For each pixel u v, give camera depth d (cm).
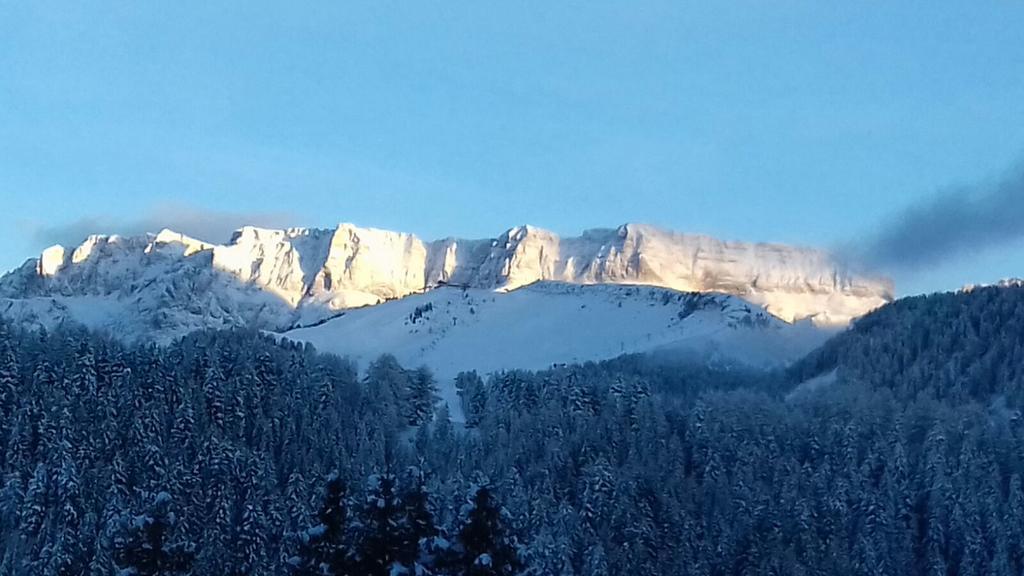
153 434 15100
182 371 16975
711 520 15388
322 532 4456
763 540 14612
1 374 15238
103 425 14900
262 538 12556
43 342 16612
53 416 14750
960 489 15588
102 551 9400
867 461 16800
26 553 12269
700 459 17100
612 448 17288
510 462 16650
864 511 15350
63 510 12544
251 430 16412
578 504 15238
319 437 16512
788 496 15462
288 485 14038
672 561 14462
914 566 14975
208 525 13012
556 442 17150
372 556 4350
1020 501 15450
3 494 13450
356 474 15338
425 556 4403
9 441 14500
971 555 14725
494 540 4456
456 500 4934
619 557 14225
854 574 14350
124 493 13550
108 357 16200
